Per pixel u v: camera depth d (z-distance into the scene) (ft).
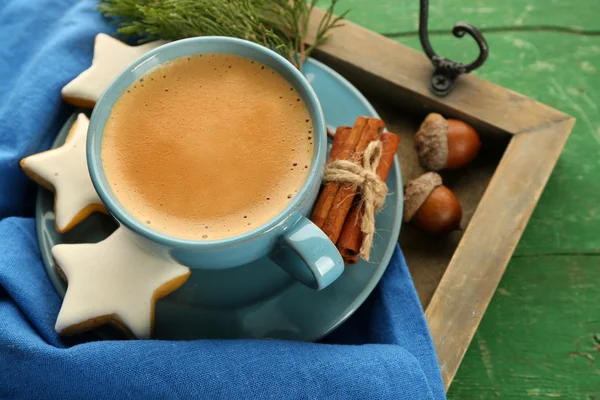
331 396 0.98
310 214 1.06
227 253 0.96
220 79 1.07
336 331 1.15
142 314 1.02
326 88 1.18
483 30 1.47
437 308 1.12
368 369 1.01
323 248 0.95
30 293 1.04
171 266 1.04
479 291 1.13
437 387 1.05
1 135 1.14
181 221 0.99
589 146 1.36
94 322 1.03
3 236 1.07
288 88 1.06
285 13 1.21
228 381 0.97
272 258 1.04
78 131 1.11
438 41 1.46
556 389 1.23
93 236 1.09
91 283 1.03
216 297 1.08
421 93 1.24
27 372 0.98
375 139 1.10
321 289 1.02
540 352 1.25
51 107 1.16
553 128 1.21
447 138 1.23
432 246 1.24
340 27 1.28
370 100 1.34
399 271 1.11
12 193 1.14
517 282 1.29
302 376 0.99
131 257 1.04
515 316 1.27
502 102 1.24
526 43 1.45
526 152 1.20
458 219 1.21
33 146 1.15
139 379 0.97
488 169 1.29
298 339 1.05
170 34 1.18
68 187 1.07
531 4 1.48
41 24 1.24
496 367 1.25
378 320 1.10
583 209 1.32
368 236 1.02
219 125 1.04
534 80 1.42
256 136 1.04
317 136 1.01
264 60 1.07
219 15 1.15
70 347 1.02
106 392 0.97
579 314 1.27
